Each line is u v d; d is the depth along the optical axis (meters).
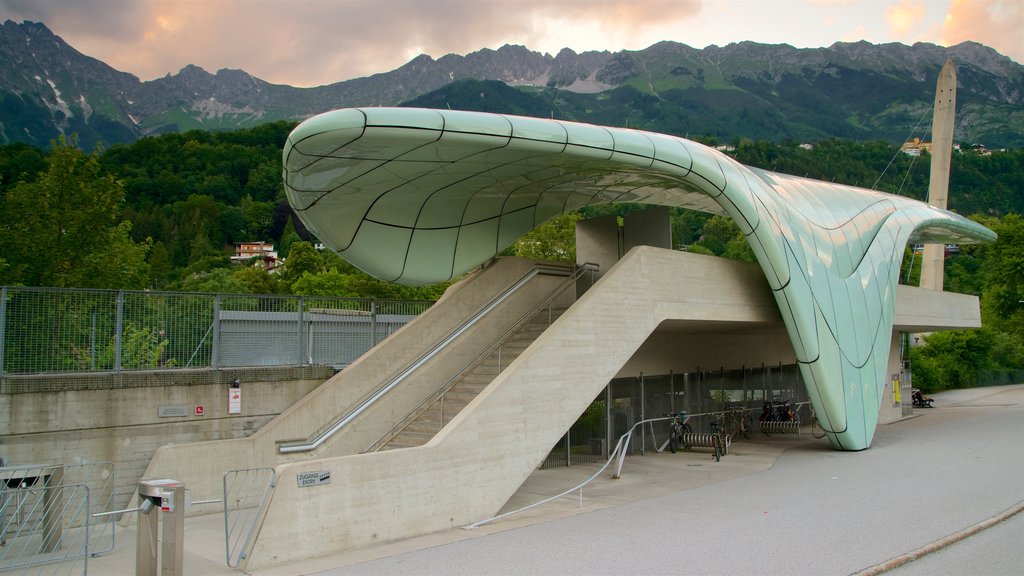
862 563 9.11
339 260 58.56
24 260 21.75
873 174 117.50
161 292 14.38
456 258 16.95
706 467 17.89
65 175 22.62
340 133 10.42
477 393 15.27
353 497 10.40
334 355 17.12
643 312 15.76
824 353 19.06
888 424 28.25
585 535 10.84
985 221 85.19
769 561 9.25
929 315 29.22
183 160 105.50
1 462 11.83
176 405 13.88
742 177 17.42
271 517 9.55
